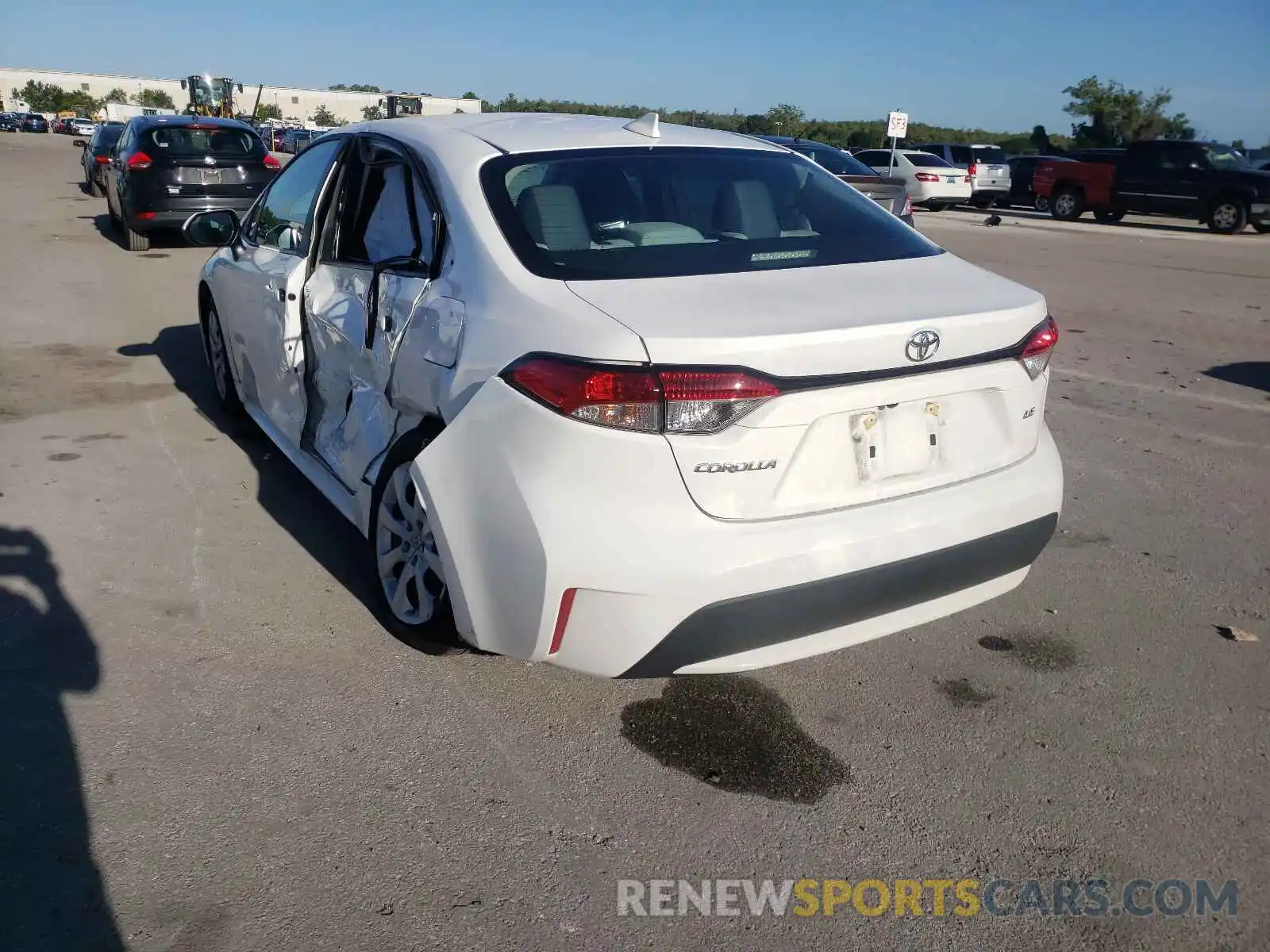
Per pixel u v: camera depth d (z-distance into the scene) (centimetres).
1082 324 965
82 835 257
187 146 1248
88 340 792
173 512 462
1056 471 315
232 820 265
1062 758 299
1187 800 281
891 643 363
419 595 332
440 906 239
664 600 257
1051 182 2377
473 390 283
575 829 266
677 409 251
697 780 287
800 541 263
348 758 292
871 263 316
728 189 343
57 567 405
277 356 455
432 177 341
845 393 266
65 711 310
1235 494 511
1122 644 363
